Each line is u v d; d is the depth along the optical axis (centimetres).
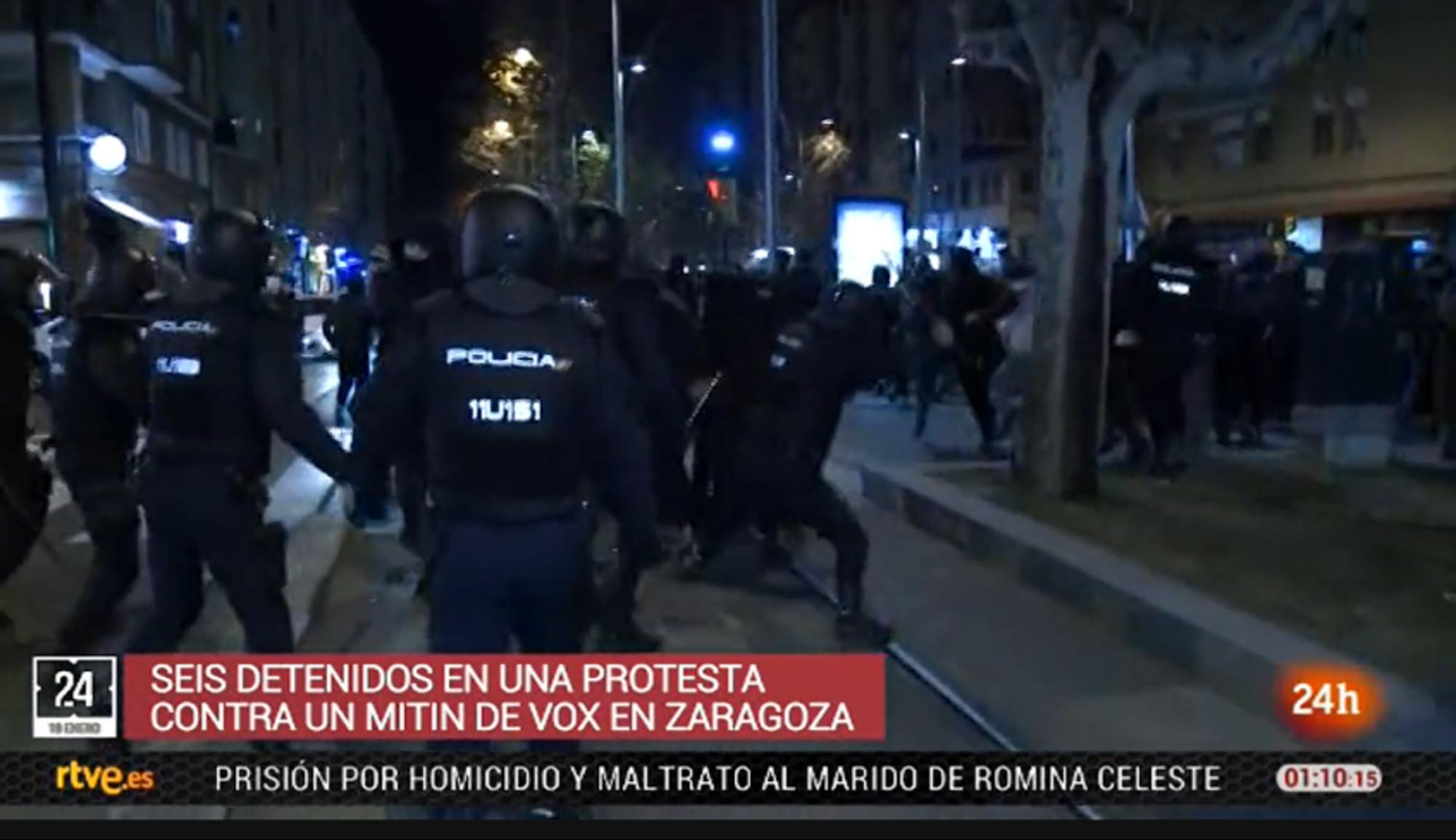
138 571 667
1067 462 1088
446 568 426
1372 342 1561
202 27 4612
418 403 436
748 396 888
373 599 870
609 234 757
